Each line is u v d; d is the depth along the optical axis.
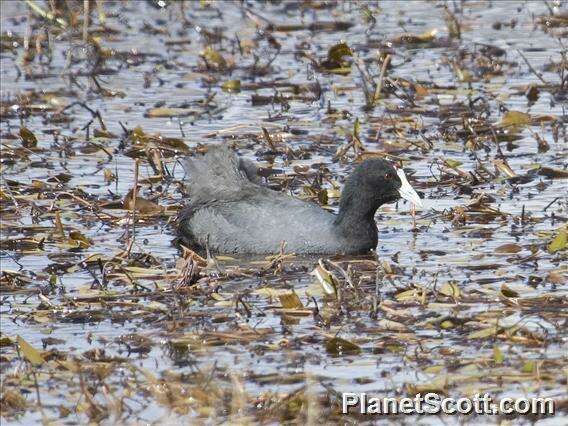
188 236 14.82
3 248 14.31
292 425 9.98
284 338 11.51
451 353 11.08
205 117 20.00
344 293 12.63
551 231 14.44
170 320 12.04
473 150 17.91
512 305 12.11
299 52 23.44
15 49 24.28
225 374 10.77
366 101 20.31
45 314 12.25
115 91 21.47
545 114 19.45
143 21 25.69
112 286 13.06
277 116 19.84
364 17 25.61
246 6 27.09
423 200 15.91
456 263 13.54
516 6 26.72
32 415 10.18
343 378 10.63
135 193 14.94
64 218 15.37
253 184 15.10
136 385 10.62
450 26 24.14
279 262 13.76
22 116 20.30
